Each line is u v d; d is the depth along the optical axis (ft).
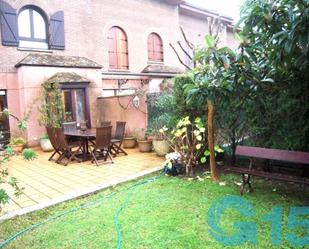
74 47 37.55
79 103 34.76
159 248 10.03
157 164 22.67
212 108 17.25
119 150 27.71
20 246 10.63
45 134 31.63
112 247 10.21
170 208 13.46
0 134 13.15
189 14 55.98
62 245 10.54
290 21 11.73
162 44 50.57
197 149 19.34
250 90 16.01
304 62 13.08
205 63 14.80
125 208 13.66
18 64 31.32
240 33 13.37
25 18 33.60
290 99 17.25
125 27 44.52
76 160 24.49
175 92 21.50
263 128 18.67
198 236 10.75
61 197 15.21
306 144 17.01
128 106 32.27
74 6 37.52
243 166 19.99
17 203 14.97
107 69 42.27
